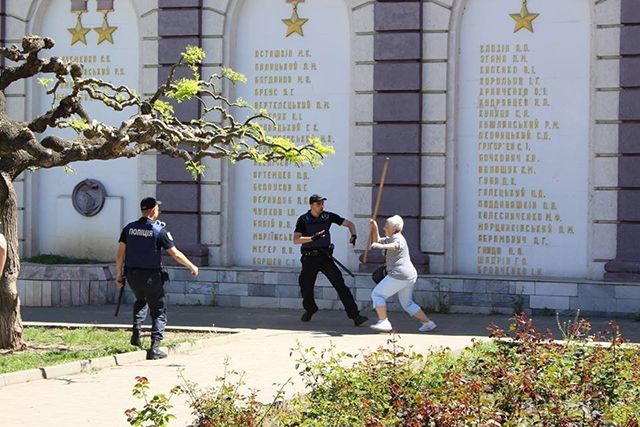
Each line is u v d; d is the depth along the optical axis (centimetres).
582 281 1916
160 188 2141
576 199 1961
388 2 2019
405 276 1717
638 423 984
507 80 1992
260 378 1324
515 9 1986
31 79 2209
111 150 1462
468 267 2020
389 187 2028
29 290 2081
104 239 2197
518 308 1936
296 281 2052
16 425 1073
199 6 2114
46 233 2233
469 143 2012
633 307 1886
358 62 2042
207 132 1612
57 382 1298
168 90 1669
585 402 1044
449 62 2003
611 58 1923
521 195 1989
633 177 1914
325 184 2081
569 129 1962
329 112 2078
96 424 1077
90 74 2200
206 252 2117
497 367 1115
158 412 982
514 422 944
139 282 1495
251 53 2114
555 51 1967
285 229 2106
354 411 1010
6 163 1507
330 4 2077
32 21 2214
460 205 2019
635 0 1902
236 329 1742
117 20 2186
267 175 2112
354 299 1984
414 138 2014
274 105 2106
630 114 1911
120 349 1509
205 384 1276
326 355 1483
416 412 948
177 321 1880
